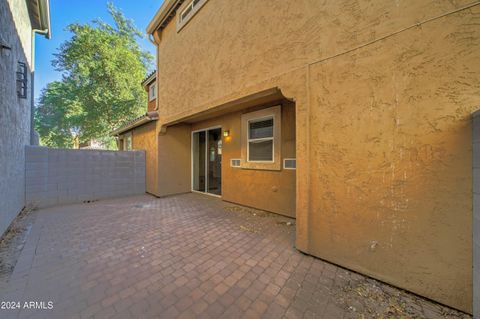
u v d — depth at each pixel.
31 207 5.20
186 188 7.96
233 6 4.18
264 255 2.92
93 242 3.33
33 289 2.13
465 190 1.82
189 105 5.63
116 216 4.82
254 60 3.71
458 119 1.85
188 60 5.69
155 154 7.34
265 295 2.09
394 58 2.18
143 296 2.05
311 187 2.87
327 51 2.70
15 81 4.08
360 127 2.42
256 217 4.75
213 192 7.34
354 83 2.46
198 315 1.82
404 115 2.12
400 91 2.15
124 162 7.41
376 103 2.30
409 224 2.11
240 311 1.87
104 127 17.36
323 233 2.76
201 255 2.91
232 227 4.09
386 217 2.25
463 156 1.82
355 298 2.05
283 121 4.84
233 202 6.18
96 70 15.46
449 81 1.88
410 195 2.10
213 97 4.75
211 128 7.12
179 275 2.42
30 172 5.30
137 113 17.73
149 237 3.55
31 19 6.32
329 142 2.69
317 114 2.80
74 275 2.40
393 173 2.20
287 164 4.77
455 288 1.87
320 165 2.77
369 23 2.34
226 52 4.36
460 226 1.84
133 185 7.62
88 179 6.53
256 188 5.49
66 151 6.07
